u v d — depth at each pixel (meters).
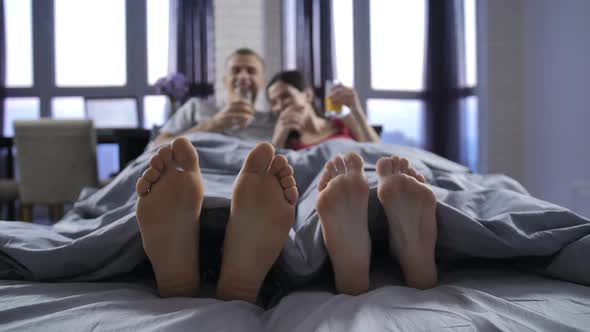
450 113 4.62
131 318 0.63
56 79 4.67
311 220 0.89
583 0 3.33
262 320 0.69
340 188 0.80
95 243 0.81
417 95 4.81
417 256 0.82
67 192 2.79
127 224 0.82
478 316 0.63
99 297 0.72
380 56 4.82
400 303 0.68
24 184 2.76
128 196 1.22
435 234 0.83
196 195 0.75
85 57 4.70
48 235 0.92
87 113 3.46
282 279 0.88
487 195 1.02
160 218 0.74
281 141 1.83
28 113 4.65
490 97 4.21
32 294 0.75
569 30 3.51
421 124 4.78
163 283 0.77
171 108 3.19
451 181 1.20
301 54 4.59
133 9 4.67
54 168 2.76
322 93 4.62
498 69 4.21
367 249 0.81
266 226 0.77
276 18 4.52
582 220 0.87
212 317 0.63
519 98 4.21
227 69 2.42
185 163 0.77
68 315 0.63
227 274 0.78
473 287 0.79
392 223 0.84
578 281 0.80
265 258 0.78
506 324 0.61
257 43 4.42
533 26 4.03
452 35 4.57
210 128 1.89
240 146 1.41
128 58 4.68
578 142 3.42
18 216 3.94
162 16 4.70
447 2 4.61
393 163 0.88
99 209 1.19
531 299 0.72
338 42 4.76
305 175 1.21
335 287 0.84
